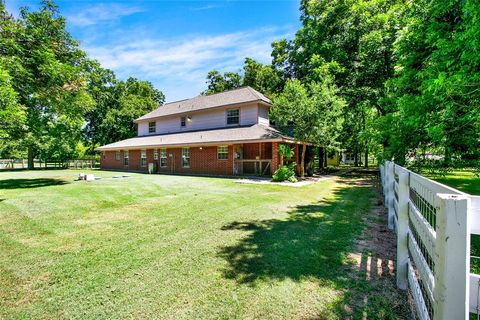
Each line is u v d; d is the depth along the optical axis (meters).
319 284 2.64
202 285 2.62
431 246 1.52
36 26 11.22
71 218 5.21
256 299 2.37
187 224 4.79
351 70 15.93
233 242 3.84
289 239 3.97
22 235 4.16
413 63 6.23
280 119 13.62
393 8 11.90
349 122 21.14
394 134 6.67
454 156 5.52
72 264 3.10
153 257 3.30
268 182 11.80
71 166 27.70
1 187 10.16
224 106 17.14
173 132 20.70
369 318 2.10
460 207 1.16
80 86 13.00
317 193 8.59
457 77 3.99
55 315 2.15
